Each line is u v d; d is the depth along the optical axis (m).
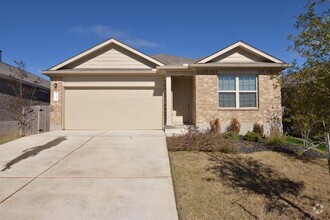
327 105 4.29
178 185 6.44
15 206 5.21
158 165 7.79
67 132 13.55
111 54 15.94
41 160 8.26
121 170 7.34
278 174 7.54
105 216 4.84
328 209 5.63
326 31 4.15
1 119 17.62
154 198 5.62
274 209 5.53
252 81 13.80
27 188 6.11
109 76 15.50
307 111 4.54
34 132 14.67
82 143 10.44
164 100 15.50
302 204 5.84
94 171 7.26
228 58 14.23
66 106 15.43
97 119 15.41
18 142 10.68
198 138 9.93
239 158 8.83
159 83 15.59
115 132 13.57
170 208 5.20
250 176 7.29
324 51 4.18
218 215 5.13
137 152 9.12
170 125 14.14
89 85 15.42
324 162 8.70
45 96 23.75
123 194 5.80
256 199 5.94
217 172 7.45
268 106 13.56
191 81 15.94
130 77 15.52
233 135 11.46
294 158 8.99
